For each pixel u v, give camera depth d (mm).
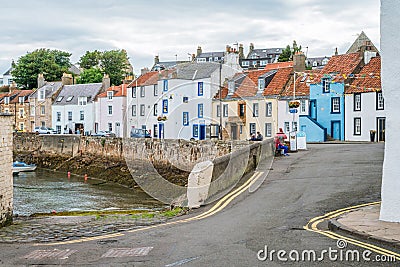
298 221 10633
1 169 12633
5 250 9016
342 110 40688
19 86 87625
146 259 7762
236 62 43344
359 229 9211
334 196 13383
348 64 42031
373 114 38562
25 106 70375
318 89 42000
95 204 24625
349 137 40312
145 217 13102
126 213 15070
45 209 23172
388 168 9969
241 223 10664
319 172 17891
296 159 22594
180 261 7539
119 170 37500
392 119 9938
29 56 87938
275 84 44281
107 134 52781
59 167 46406
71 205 24422
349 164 19641
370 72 40156
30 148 52188
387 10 9875
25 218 14414
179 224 11148
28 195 28578
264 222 10648
